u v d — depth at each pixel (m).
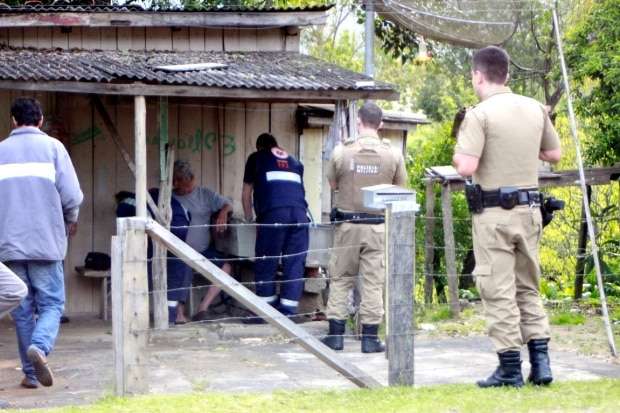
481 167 11.80
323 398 11.34
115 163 21.16
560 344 16.52
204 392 12.29
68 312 20.75
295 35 22.17
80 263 20.89
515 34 23.56
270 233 19.23
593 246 16.23
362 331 16.17
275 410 10.73
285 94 17.94
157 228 11.52
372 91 18.34
